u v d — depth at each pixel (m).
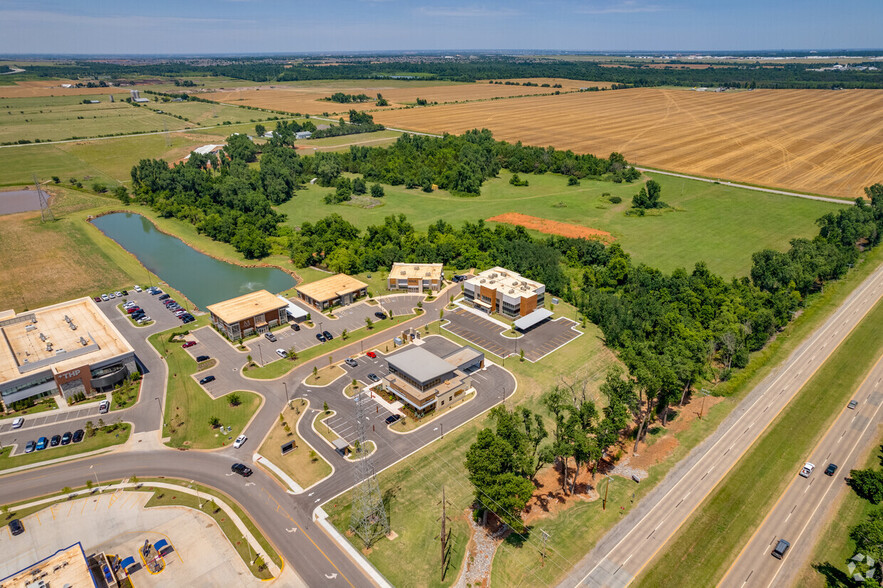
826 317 157.25
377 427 113.12
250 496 95.38
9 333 136.88
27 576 73.94
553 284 175.75
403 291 177.50
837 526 88.56
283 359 137.88
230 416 116.44
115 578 78.62
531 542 86.12
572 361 138.00
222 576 80.31
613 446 107.69
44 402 121.25
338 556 83.62
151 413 117.88
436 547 85.12
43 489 97.19
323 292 167.75
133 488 97.31
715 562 82.38
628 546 85.31
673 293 161.25
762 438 109.19
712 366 134.50
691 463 102.88
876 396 121.44
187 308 166.88
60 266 196.25
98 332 137.62
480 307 166.62
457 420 115.56
